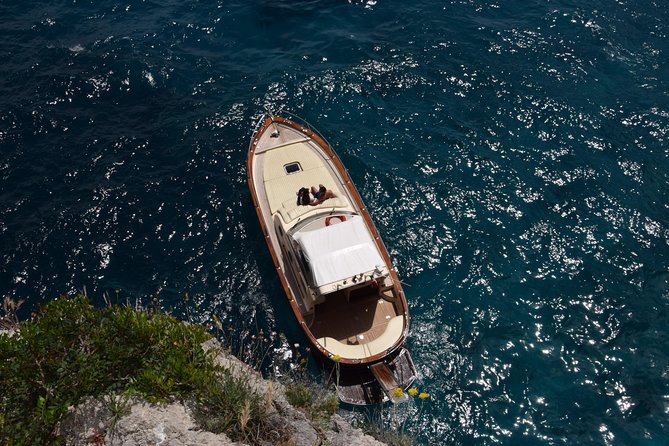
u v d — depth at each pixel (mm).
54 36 34469
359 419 18250
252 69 32219
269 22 35312
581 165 26688
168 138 28562
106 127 29188
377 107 29625
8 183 26500
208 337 12406
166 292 22469
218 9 36312
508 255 23391
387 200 25406
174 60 32750
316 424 11852
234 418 10758
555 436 18172
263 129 26656
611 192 25562
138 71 31797
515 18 35000
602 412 18719
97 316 12148
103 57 32656
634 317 21250
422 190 25797
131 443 10109
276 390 12609
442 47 32906
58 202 25719
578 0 36219
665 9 35469
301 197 22516
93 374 10625
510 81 30797
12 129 28859
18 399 10422
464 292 22188
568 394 19203
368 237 20656
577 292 22125
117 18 36000
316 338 19859
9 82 31328
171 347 11734
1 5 36875
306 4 36625
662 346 20391
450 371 19797
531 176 26312
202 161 27391
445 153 27344
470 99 29969
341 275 19719
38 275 23062
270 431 10898
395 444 15055
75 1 37406
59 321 11742
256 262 23406
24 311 21875
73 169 27109
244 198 25750
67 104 30281
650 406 18766
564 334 20844
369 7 36219
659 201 25188
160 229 24688
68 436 10156
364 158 27078
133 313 12477
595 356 20203
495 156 27188
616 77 31078
